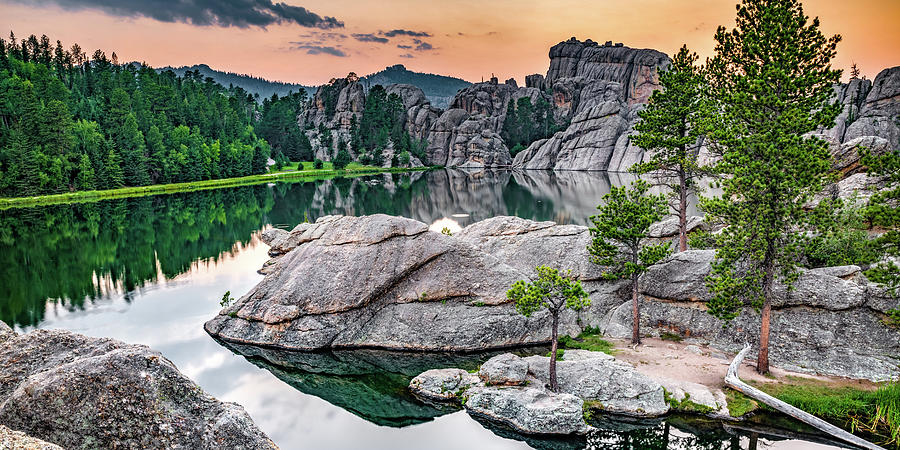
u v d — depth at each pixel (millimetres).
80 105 164625
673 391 27781
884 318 30922
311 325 37781
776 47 36344
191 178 167875
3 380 14609
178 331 40188
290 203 119688
